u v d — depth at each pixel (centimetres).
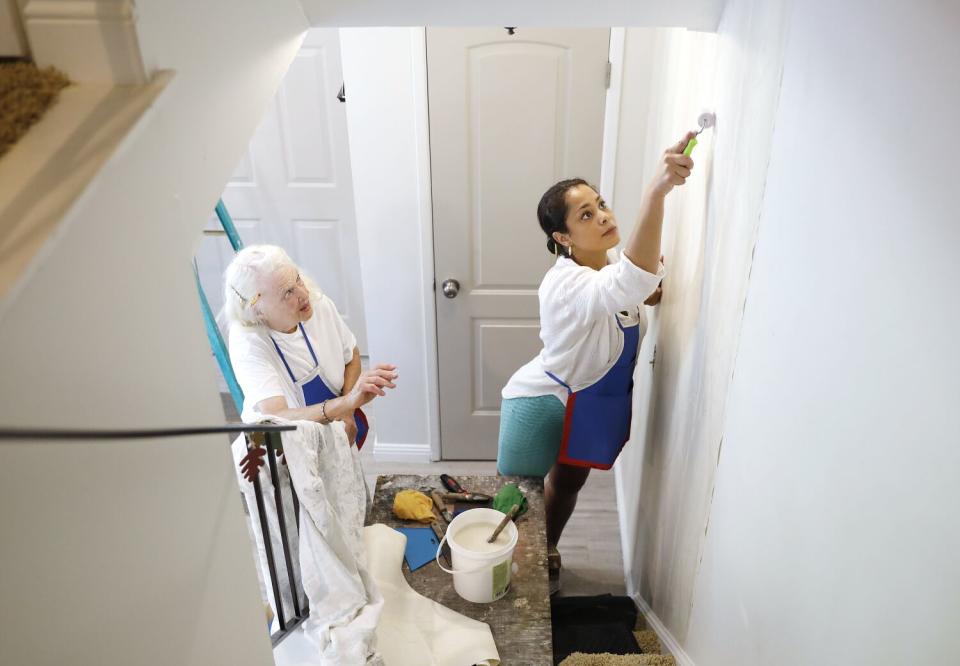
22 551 60
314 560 158
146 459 81
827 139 101
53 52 80
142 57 81
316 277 401
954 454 72
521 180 294
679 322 204
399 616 177
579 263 221
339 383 229
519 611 183
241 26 118
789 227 116
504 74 276
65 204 64
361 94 279
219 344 266
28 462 61
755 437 133
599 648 210
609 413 235
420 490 224
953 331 71
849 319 94
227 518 104
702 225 179
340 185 378
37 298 62
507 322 320
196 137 100
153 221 85
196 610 94
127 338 78
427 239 302
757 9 136
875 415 88
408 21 163
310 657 162
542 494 225
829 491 102
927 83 75
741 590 143
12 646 59
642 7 160
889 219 83
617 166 288
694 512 182
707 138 177
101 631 72
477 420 341
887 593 86
